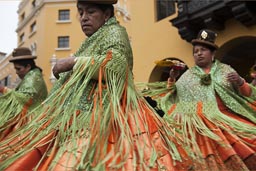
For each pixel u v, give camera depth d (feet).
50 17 83.05
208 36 12.17
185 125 9.50
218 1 34.09
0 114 10.98
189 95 11.64
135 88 7.23
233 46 36.81
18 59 13.48
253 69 15.78
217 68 11.98
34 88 12.44
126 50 6.94
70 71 7.27
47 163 5.36
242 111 10.96
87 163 5.24
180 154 6.44
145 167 5.42
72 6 82.74
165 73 43.57
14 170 5.42
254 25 33.78
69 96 6.59
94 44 7.08
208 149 8.95
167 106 11.60
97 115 5.96
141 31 44.80
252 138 9.53
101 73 6.35
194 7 36.65
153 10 44.01
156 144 6.11
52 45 81.56
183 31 37.55
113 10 7.61
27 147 5.82
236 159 8.68
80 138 5.74
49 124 6.20
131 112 6.43
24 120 11.10
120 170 5.29
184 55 39.19
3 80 100.17
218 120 10.25
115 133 5.93
